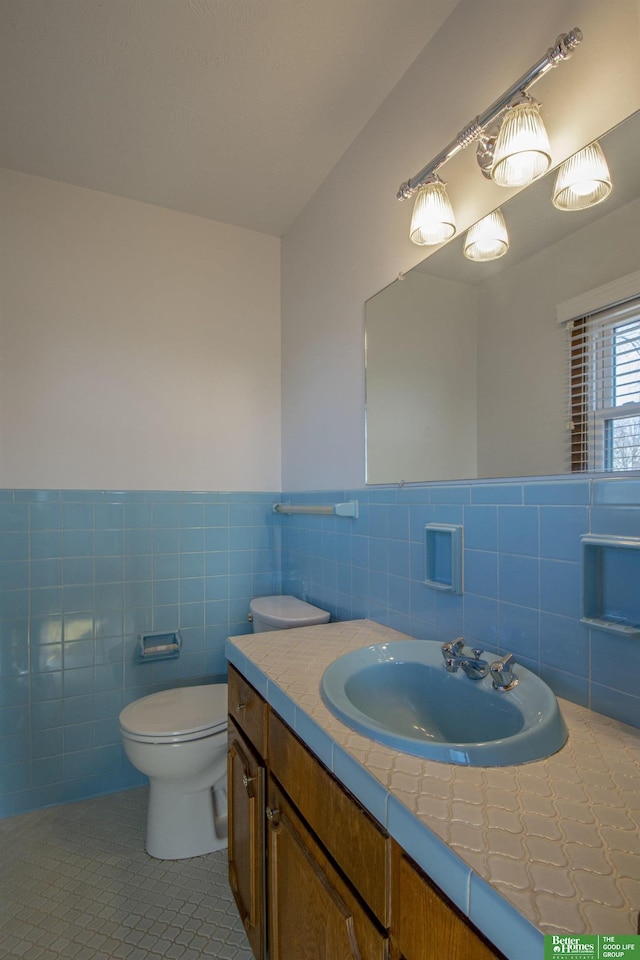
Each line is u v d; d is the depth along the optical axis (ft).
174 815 5.38
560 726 2.55
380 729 2.52
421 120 4.53
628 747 2.45
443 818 1.87
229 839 4.56
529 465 3.40
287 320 7.73
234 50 4.49
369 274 5.41
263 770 3.59
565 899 1.47
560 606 3.09
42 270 6.41
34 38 4.36
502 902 1.48
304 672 3.60
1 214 6.21
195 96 5.04
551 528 3.17
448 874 1.69
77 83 4.87
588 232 3.01
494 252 3.72
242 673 4.08
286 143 5.77
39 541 6.29
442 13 4.13
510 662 3.06
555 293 3.23
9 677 6.09
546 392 3.28
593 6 2.95
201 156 6.00
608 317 2.88
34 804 6.16
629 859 1.65
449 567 4.08
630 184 2.77
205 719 5.34
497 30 3.67
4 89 4.93
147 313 7.04
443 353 4.23
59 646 6.36
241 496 7.59
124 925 4.46
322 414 6.48
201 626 7.23
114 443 6.77
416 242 4.23
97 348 6.71
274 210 7.20
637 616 2.70
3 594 6.08
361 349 5.56
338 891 2.48
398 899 2.02
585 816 1.89
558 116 3.17
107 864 5.24
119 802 6.34
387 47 4.46
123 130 5.54
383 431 5.07
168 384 7.14
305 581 6.85
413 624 4.51
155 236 7.11
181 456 7.20
